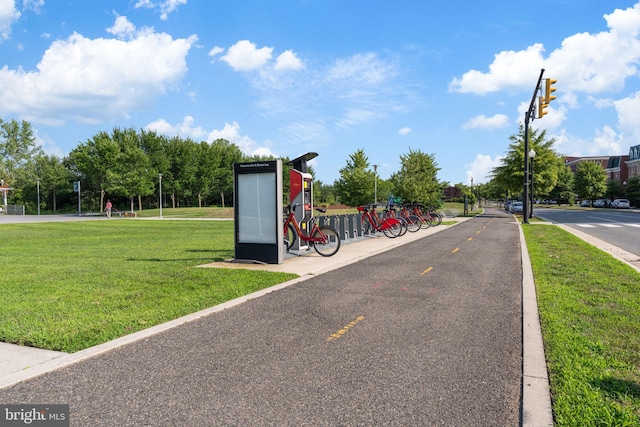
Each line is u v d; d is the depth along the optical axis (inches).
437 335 187.5
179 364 154.6
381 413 120.2
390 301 248.1
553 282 294.5
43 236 728.3
